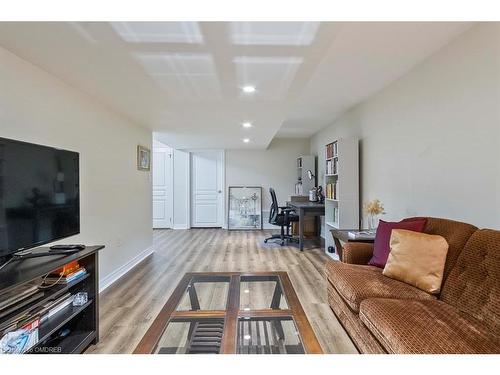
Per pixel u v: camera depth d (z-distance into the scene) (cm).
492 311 142
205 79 233
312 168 666
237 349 145
